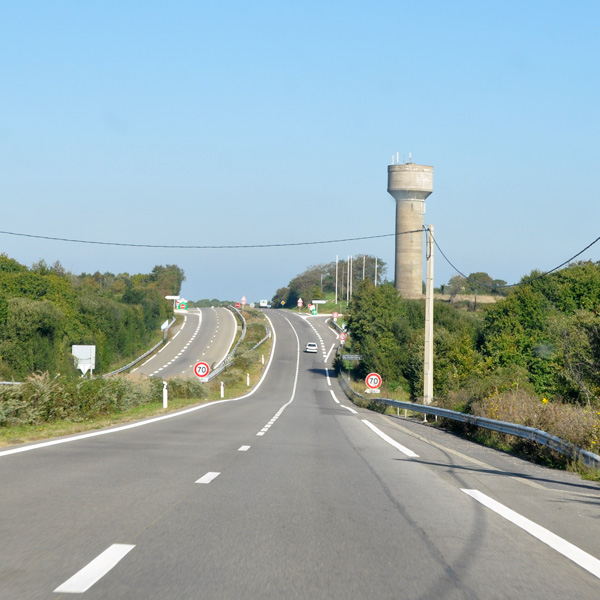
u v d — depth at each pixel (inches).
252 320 5477.4
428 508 343.9
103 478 401.1
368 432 880.9
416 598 197.9
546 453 610.9
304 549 250.8
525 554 254.7
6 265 3260.3
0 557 229.3
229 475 433.1
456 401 1226.6
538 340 2559.1
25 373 2185.0
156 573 214.5
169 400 1585.9
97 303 3056.1
